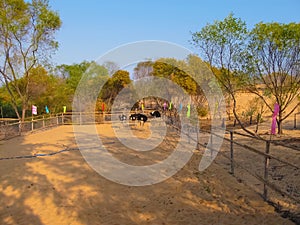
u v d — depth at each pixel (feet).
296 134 41.22
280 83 42.55
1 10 60.23
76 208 17.56
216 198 18.34
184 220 15.34
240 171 23.94
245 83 39.88
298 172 21.88
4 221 15.96
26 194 20.21
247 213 15.75
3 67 65.46
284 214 15.29
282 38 37.19
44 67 71.36
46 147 40.34
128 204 18.03
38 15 64.90
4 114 90.58
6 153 36.27
